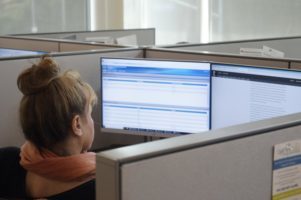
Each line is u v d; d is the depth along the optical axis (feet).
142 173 2.21
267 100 5.44
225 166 2.51
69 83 3.66
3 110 6.06
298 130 2.80
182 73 6.07
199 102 6.06
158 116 6.32
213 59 6.44
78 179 3.61
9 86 6.08
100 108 6.75
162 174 2.27
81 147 3.77
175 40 17.63
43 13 16.67
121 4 17.78
